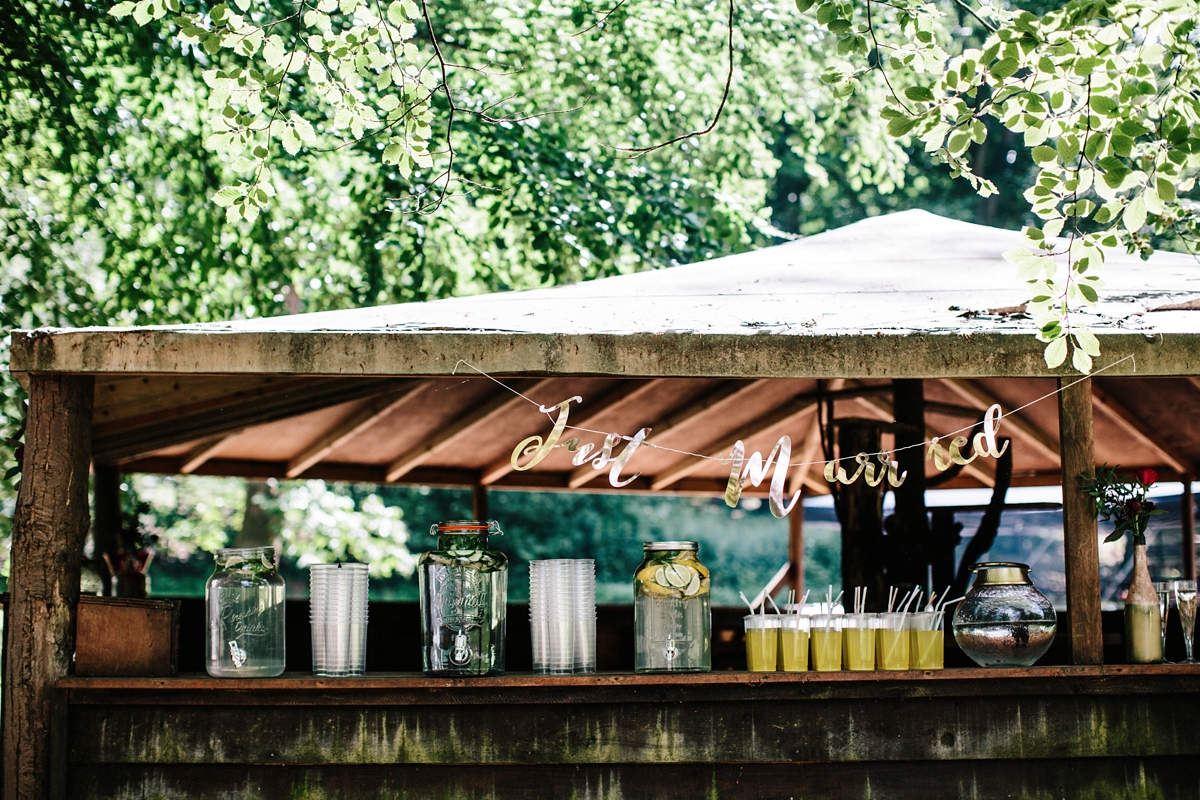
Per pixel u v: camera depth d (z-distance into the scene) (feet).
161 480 44.11
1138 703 11.34
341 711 11.11
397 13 13.97
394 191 29.81
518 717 11.14
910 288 13.53
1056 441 19.45
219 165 29.32
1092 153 10.68
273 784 11.03
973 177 11.90
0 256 28.22
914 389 15.52
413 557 45.57
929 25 12.46
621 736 11.12
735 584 60.29
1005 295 12.67
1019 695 11.28
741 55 33.53
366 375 10.78
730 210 32.86
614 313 12.05
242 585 11.27
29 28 27.50
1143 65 11.05
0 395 27.07
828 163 49.70
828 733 11.19
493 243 31.32
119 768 11.00
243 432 16.99
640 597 11.37
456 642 11.09
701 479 23.29
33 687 10.89
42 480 11.06
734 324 11.13
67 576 11.09
